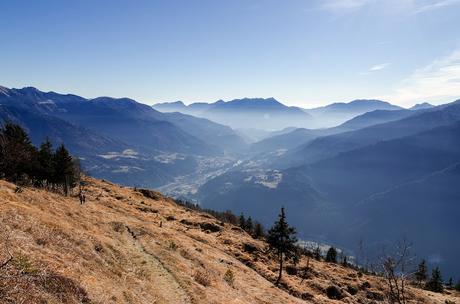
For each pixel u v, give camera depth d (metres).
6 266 15.12
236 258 77.31
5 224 22.89
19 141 74.88
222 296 37.09
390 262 20.38
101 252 29.73
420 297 75.81
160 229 67.06
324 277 84.19
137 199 121.31
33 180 79.44
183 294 31.28
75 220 37.34
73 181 91.12
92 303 17.94
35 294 14.83
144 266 33.91
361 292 78.31
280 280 70.19
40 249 21.47
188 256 48.19
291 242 73.00
